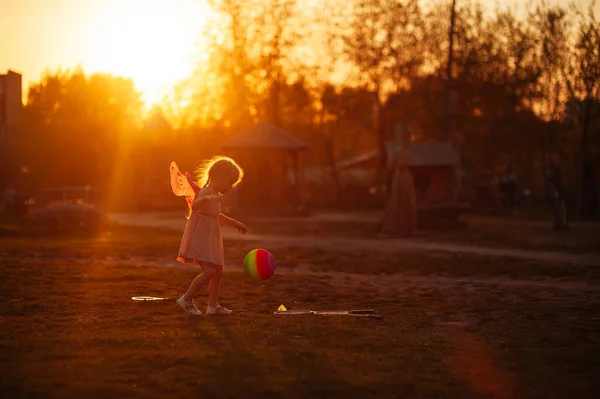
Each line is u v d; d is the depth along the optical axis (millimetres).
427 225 27516
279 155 42531
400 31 51031
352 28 51875
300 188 56844
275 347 6719
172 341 6926
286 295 10867
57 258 16328
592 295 11281
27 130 46781
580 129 41375
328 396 5246
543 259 16953
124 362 6055
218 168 8500
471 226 28859
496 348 7031
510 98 46094
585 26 37844
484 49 48062
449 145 38906
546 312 9492
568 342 7371
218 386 5402
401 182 25750
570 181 43125
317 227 30234
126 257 16766
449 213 27859
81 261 15438
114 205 47156
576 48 38406
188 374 5707
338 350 6691
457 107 40094
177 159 49219
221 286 11695
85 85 50344
